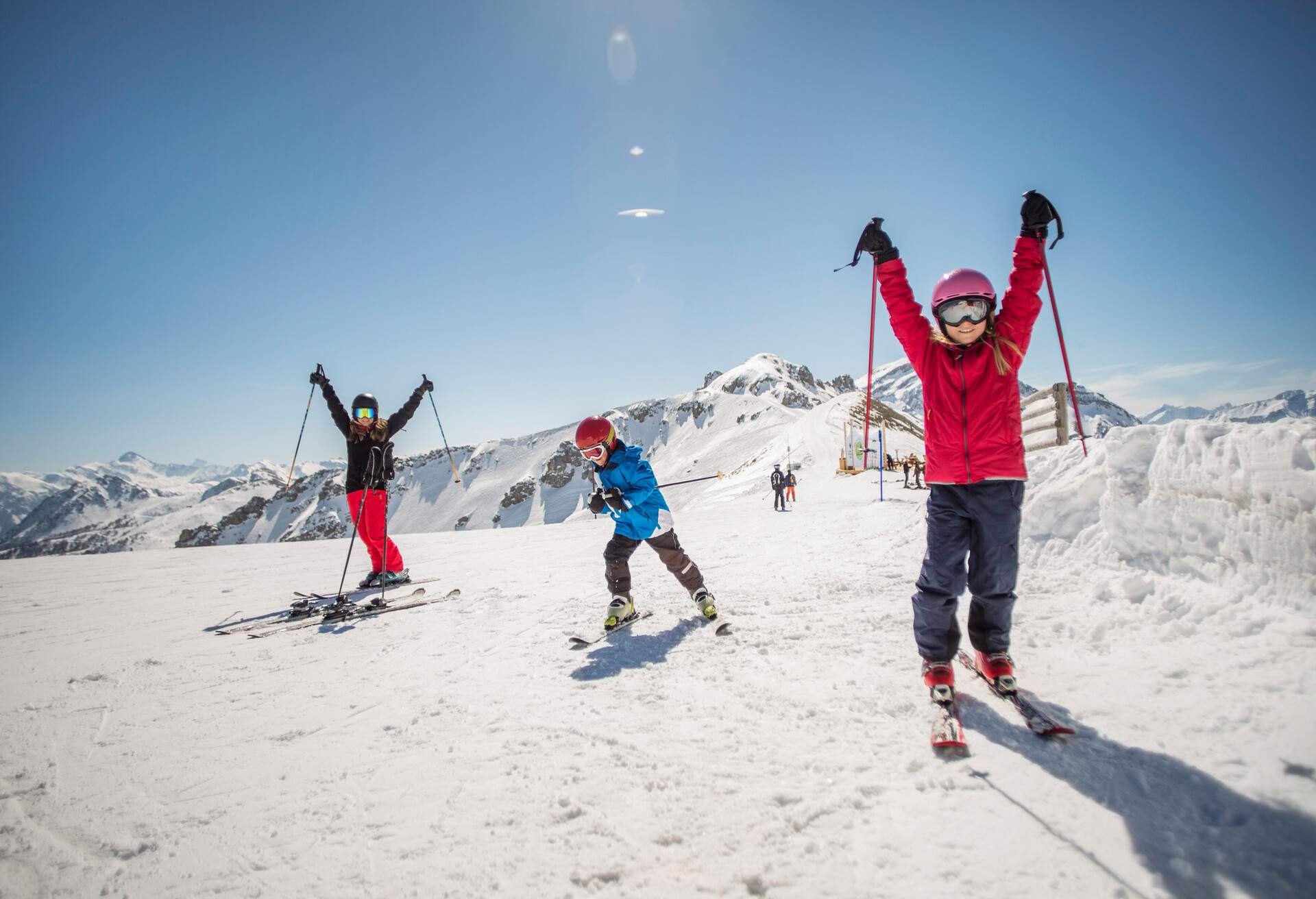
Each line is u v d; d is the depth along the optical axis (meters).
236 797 2.24
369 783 2.27
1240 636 2.64
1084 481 4.12
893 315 2.82
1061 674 2.67
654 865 1.69
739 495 43.00
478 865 1.75
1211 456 3.16
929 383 2.67
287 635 4.66
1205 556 3.12
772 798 1.95
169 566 9.24
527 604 5.16
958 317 2.46
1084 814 1.72
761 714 2.58
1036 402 6.93
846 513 11.38
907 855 1.63
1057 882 1.49
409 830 1.95
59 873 1.85
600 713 2.73
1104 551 3.79
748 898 1.54
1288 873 1.43
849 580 4.88
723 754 2.26
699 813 1.91
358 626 4.80
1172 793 1.77
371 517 6.59
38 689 3.52
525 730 2.62
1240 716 2.08
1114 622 3.07
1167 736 2.06
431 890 1.67
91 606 6.03
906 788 1.94
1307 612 2.57
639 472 4.08
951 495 2.63
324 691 3.30
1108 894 1.44
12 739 2.83
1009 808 1.79
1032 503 4.44
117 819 2.13
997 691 2.53
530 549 9.88
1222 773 1.81
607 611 4.54
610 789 2.09
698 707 2.70
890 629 3.55
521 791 2.12
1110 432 4.07
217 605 5.99
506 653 3.78
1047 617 3.33
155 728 2.90
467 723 2.75
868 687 2.74
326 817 2.07
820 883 1.56
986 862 1.58
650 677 3.14
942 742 2.12
